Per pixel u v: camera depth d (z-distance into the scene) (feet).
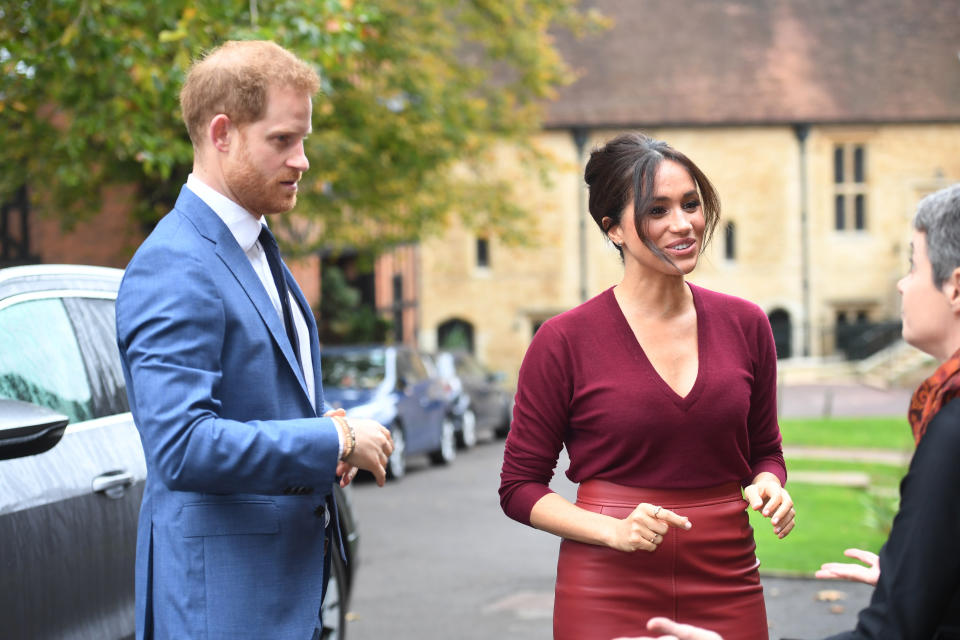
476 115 55.62
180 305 7.09
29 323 11.35
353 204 51.01
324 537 7.83
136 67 27.58
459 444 56.08
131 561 11.21
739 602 7.95
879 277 124.57
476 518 32.12
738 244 124.57
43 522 9.98
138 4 26.27
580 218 120.06
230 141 7.44
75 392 11.44
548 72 61.62
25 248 56.44
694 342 8.16
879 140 124.36
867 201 124.98
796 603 19.58
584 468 8.18
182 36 24.84
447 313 120.16
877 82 126.21
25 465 10.12
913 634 5.65
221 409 7.28
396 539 28.50
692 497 7.99
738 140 123.85
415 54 49.93
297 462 7.04
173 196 43.14
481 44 114.21
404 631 18.47
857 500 31.68
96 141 39.29
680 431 7.89
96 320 12.42
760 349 8.40
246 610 7.30
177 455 6.84
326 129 47.91
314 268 78.54
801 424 59.31
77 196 43.52
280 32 26.78
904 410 74.38
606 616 7.79
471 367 60.54
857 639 5.85
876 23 130.72
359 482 41.52
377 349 44.86
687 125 122.31
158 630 7.36
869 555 7.60
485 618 19.48
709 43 128.26
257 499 7.47
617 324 8.16
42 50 25.62
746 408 8.09
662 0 131.54
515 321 120.26
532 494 8.14
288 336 7.95
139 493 11.47
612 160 8.02
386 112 48.80
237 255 7.53
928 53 128.57
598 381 8.03
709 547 7.89
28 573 9.68
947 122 123.95
